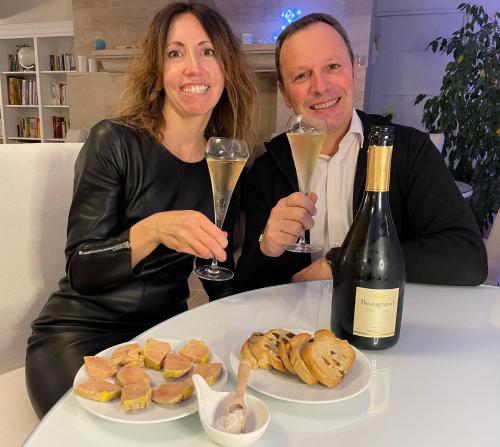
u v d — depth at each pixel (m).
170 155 1.18
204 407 0.51
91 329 1.11
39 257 1.28
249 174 1.45
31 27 5.49
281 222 0.95
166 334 0.75
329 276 1.07
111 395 0.54
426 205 1.20
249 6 4.07
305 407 0.55
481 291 0.97
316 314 0.85
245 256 1.24
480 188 3.69
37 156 1.26
